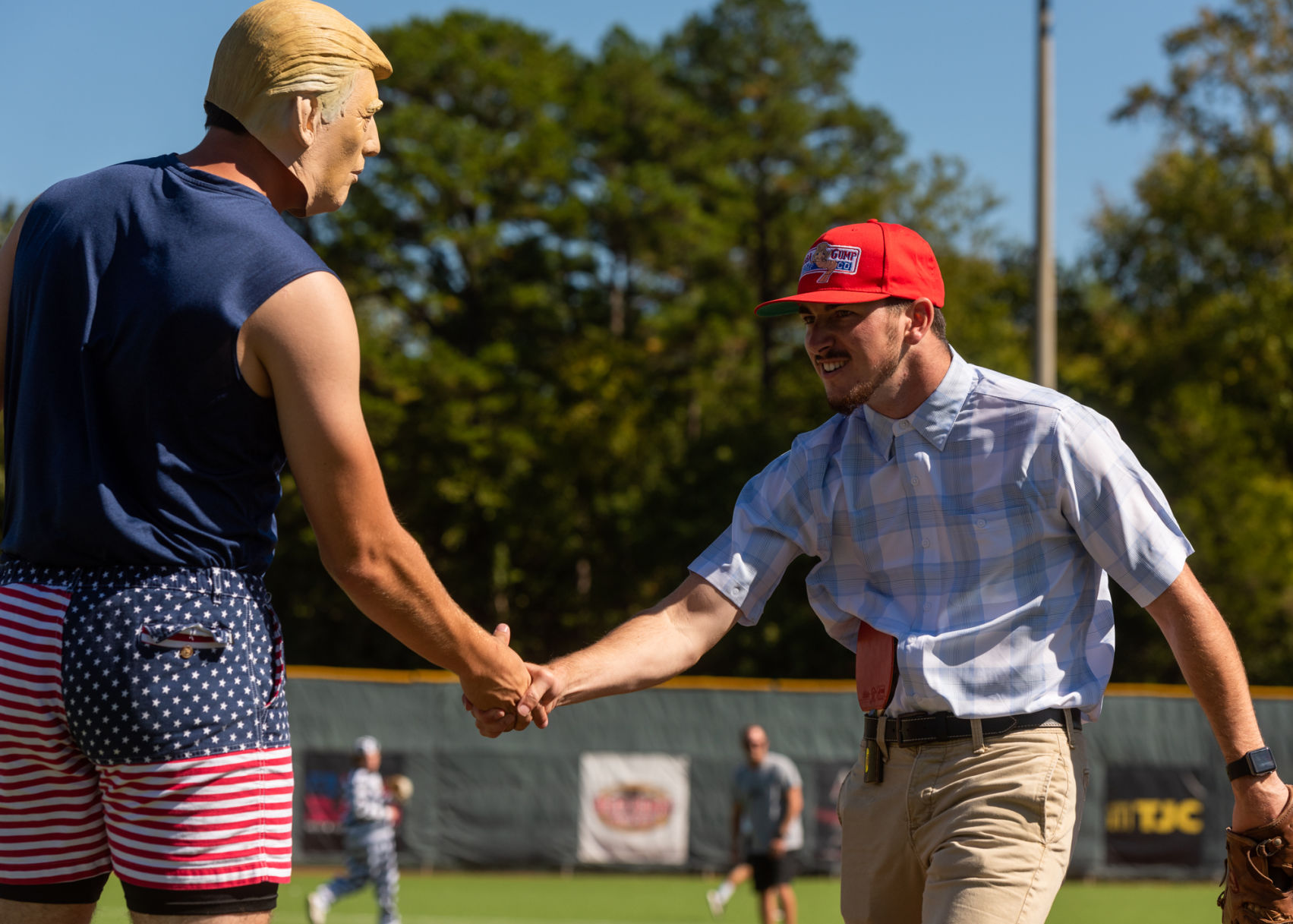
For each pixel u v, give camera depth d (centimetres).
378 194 4266
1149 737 1705
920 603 327
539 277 4469
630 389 4175
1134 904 1484
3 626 229
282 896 1430
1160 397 3650
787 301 318
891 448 331
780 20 4850
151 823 227
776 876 1207
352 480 232
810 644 3456
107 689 222
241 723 231
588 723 1703
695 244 4450
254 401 229
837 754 1708
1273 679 3516
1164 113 3606
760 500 354
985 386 323
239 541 234
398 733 1673
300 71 246
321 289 230
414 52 4456
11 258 247
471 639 269
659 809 1692
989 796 309
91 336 228
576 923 1287
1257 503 3534
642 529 3944
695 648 349
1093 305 4122
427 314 4366
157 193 236
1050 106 1686
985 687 315
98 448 225
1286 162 3556
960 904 301
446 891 1518
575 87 4872
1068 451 313
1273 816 308
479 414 4041
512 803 1684
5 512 241
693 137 4784
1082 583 325
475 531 4053
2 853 238
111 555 225
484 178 4281
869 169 5016
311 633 3722
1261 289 3541
